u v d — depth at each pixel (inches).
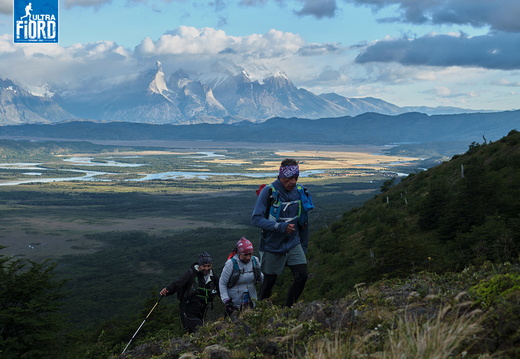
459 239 733.9
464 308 150.3
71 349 919.0
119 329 1047.0
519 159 1125.1
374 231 1267.2
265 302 226.8
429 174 1851.6
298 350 159.3
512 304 135.7
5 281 904.3
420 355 118.6
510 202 840.3
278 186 245.9
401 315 161.6
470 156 1610.5
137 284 4616.1
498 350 122.6
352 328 165.0
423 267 589.9
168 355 205.9
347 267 1108.5
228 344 183.8
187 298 266.8
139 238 7504.9
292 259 249.1
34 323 859.4
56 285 987.3
